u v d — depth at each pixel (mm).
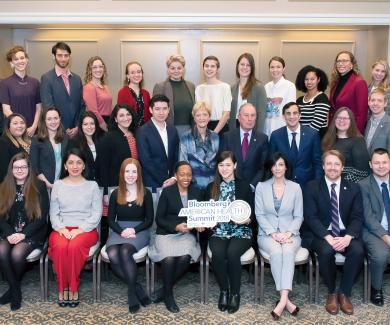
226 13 4789
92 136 3992
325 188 3557
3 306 3410
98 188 3701
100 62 4480
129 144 3971
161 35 5422
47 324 3154
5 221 3561
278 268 3330
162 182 3939
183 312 3324
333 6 4777
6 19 4750
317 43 5414
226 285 3389
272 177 3684
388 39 4863
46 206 3639
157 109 3850
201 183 3863
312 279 3492
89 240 3490
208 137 3910
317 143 3859
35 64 5438
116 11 4777
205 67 4270
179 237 3531
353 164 3824
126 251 3402
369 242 3486
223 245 3439
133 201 3633
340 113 3836
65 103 4316
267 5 4777
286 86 4242
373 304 3457
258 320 3215
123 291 3674
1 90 4262
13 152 3938
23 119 3961
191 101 4324
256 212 3605
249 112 3777
